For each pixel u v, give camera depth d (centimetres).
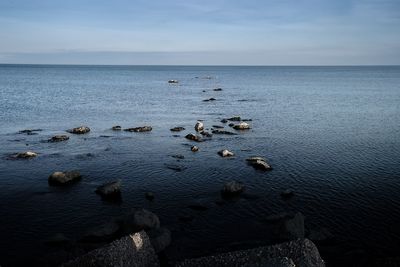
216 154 4231
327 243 2284
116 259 1683
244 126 5784
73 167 3738
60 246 2247
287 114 7438
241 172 3591
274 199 2942
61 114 7225
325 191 3114
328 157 4147
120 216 2627
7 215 2661
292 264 1383
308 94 11875
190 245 2253
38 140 4888
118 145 4659
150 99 10150
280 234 2325
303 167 3766
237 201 2903
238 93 12188
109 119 6731
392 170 3672
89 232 2316
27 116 6869
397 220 2602
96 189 3127
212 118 6881
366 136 5312
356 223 2553
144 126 5700
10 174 3503
